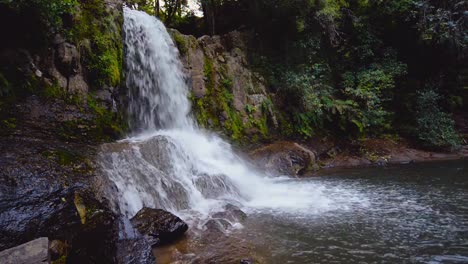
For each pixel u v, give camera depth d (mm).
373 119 14516
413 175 9734
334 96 15398
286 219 5777
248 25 15375
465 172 9938
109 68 8211
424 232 4918
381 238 4734
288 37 15016
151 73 10070
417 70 17547
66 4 6828
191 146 8883
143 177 6113
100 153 5883
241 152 10836
